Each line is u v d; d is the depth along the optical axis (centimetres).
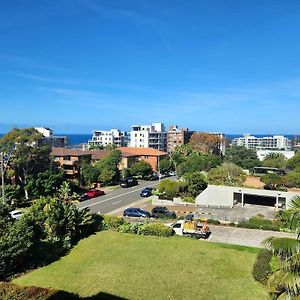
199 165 8562
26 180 5959
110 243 3155
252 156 12962
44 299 1557
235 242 3353
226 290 2222
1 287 1642
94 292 2166
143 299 2081
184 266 2608
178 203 5638
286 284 1368
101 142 19388
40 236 2945
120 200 5922
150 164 9462
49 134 14725
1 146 5928
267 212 5116
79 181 7156
